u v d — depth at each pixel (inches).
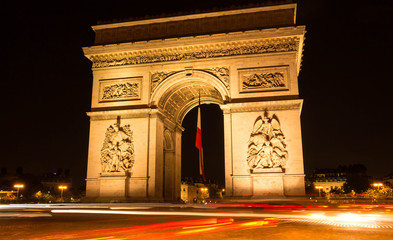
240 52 2623.0
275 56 2564.0
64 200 7367.1
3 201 4416.8
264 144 2416.3
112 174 2610.7
